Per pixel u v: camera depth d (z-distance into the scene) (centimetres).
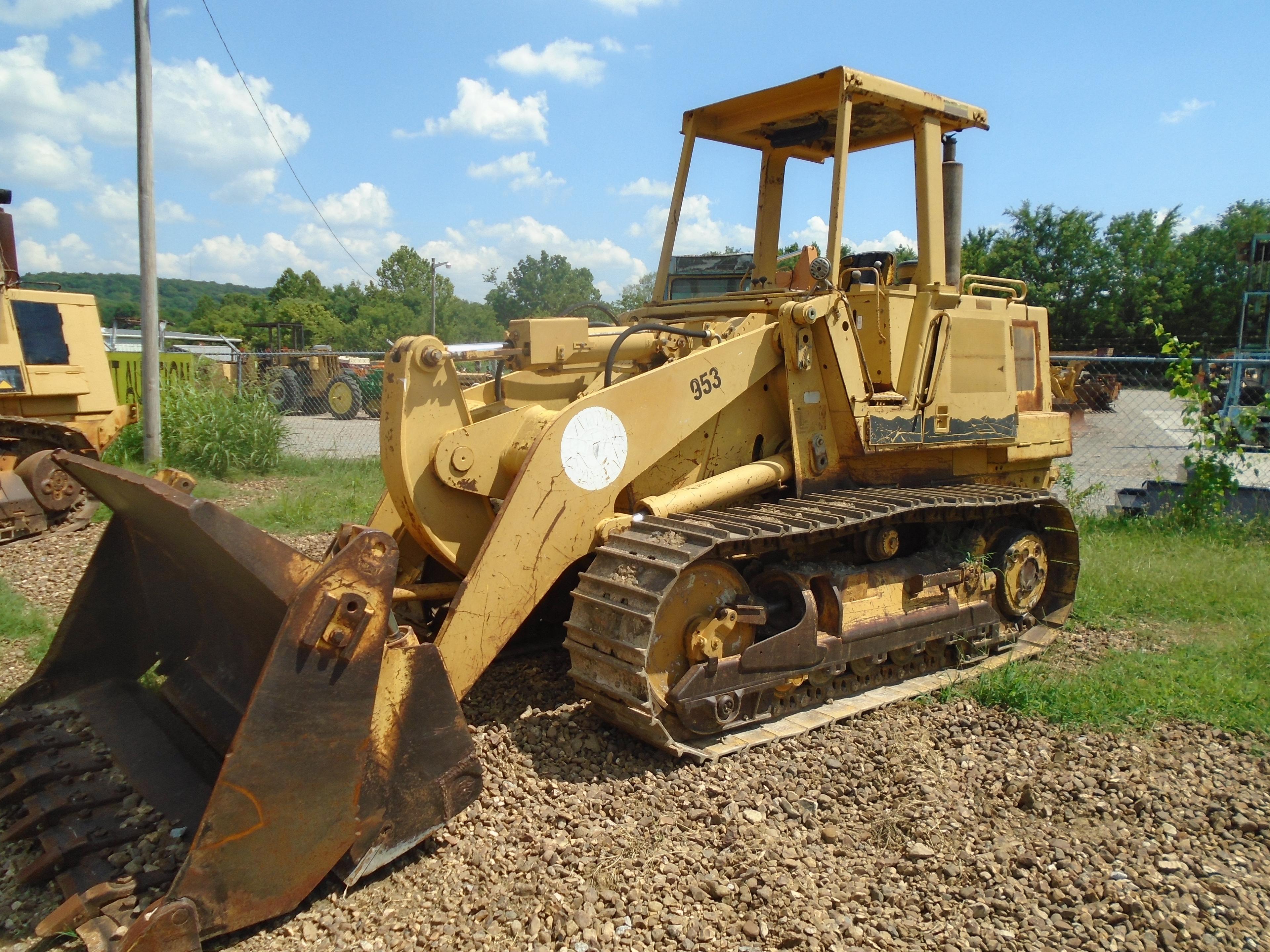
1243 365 1608
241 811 297
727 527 448
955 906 330
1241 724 490
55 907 321
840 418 546
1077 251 4297
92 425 1059
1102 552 845
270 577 317
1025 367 693
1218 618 682
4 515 913
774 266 686
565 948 300
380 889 334
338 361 2417
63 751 398
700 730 448
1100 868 355
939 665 590
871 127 618
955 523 608
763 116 615
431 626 529
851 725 493
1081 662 600
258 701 300
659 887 333
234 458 1286
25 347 983
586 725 469
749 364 522
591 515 466
